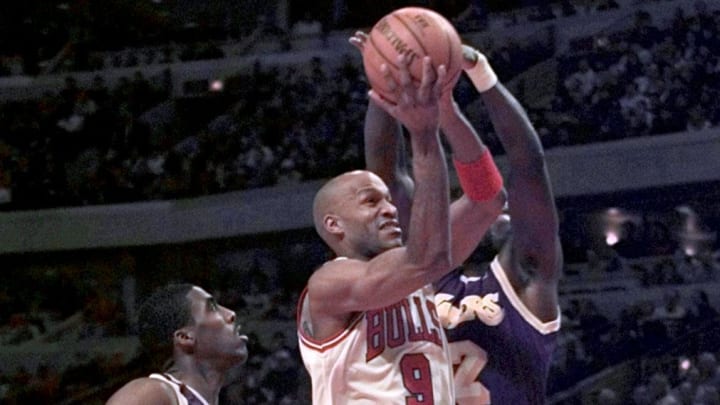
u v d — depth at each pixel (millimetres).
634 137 20469
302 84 24750
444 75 3768
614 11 23297
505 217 5430
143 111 25656
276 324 20906
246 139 24391
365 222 4355
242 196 23203
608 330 17906
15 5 28688
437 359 4266
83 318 23188
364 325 4199
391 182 5066
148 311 5199
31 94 26875
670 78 20797
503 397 4852
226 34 28219
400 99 3842
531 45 23844
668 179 20031
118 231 23844
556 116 21438
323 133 23500
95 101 25906
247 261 23547
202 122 26000
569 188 20734
